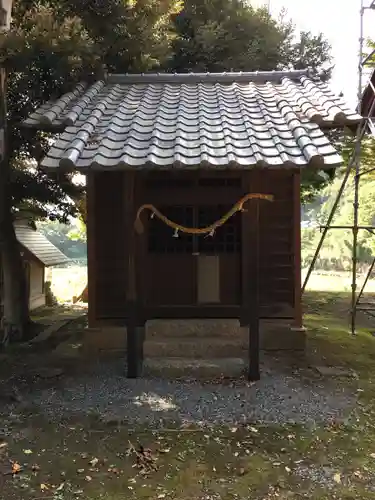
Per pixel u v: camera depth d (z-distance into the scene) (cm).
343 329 946
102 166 519
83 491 367
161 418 486
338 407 515
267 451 425
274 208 680
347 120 604
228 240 686
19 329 883
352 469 398
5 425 475
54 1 805
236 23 1188
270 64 1208
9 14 729
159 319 672
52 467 399
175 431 460
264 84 795
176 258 686
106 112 673
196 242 685
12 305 882
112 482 379
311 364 655
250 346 582
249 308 582
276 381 585
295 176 669
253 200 576
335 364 664
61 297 1672
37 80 764
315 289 1772
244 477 386
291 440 444
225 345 622
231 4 1182
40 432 461
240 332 654
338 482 378
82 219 1122
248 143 567
